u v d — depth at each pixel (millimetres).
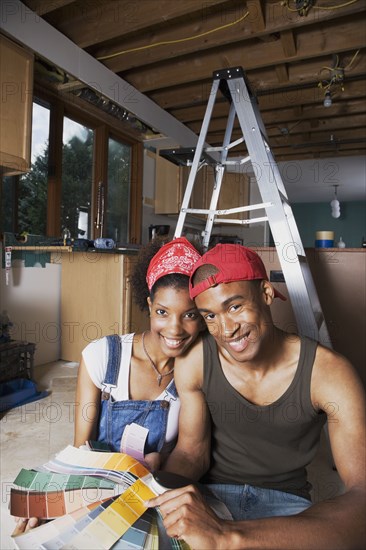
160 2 2596
